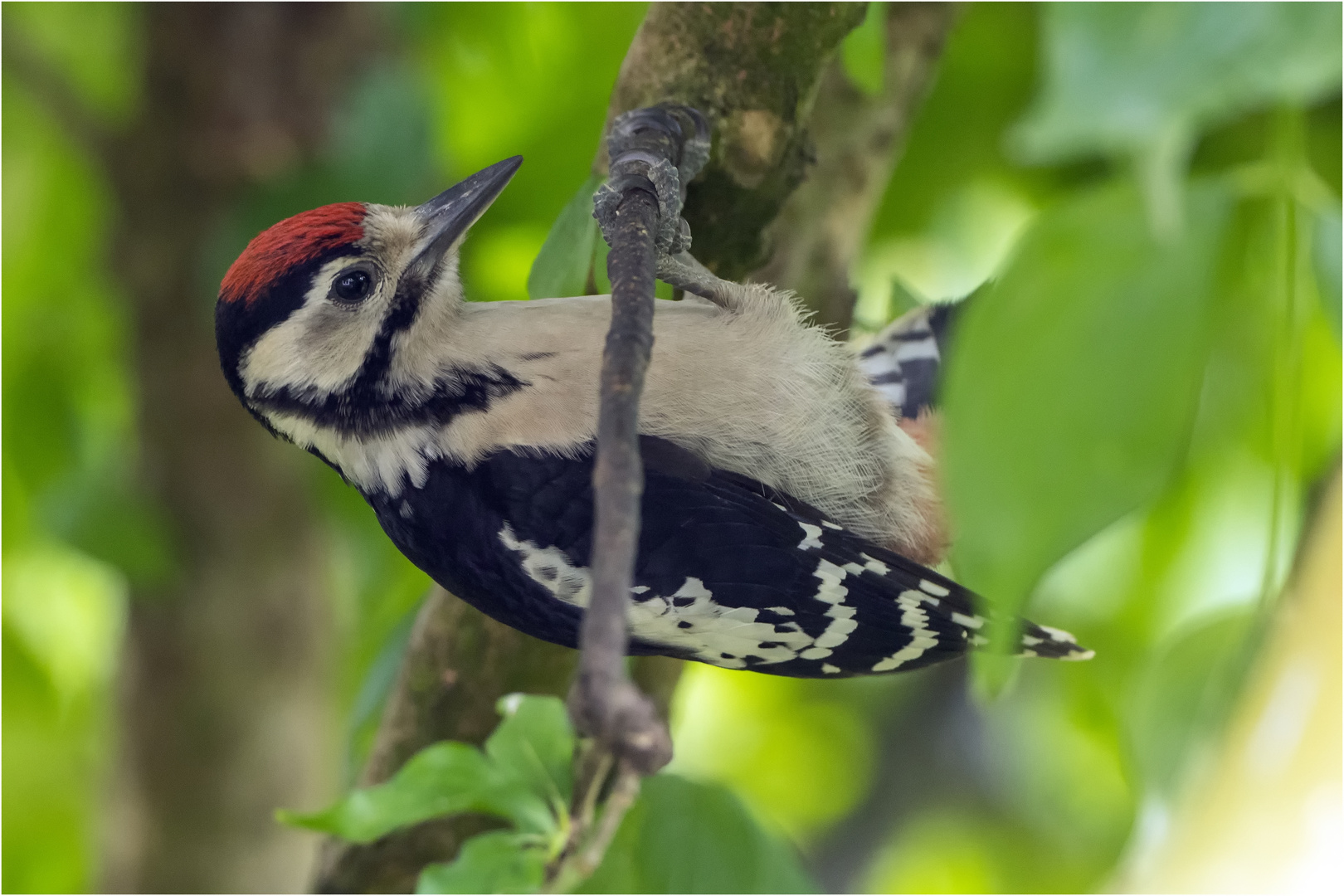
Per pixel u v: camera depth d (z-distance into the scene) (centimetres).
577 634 650
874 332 749
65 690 1339
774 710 1586
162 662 1167
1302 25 373
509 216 1038
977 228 1112
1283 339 495
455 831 777
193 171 1065
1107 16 386
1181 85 380
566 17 1034
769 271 720
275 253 657
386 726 777
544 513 627
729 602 641
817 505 665
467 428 642
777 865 679
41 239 1179
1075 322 411
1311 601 466
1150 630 1044
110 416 1199
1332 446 840
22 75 1052
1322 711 448
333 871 799
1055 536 412
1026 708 1549
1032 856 1567
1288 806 443
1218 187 429
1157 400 409
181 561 1147
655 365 636
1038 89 998
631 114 623
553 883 592
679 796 677
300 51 1042
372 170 944
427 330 651
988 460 414
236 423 1134
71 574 1325
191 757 1171
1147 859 506
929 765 1602
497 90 1080
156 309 1105
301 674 1194
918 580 655
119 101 1148
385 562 1089
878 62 599
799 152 656
